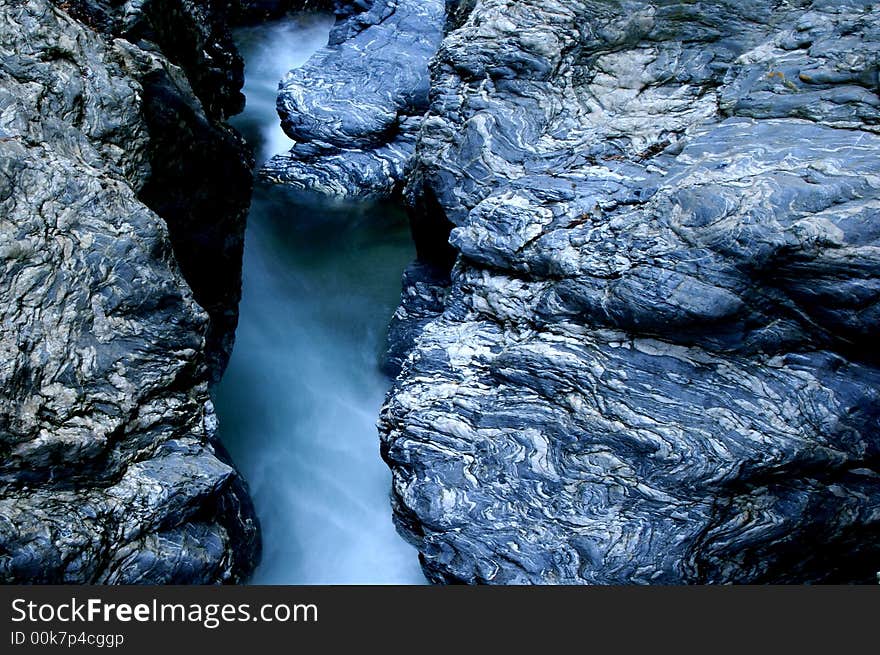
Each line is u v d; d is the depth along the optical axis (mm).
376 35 15359
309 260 11516
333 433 8406
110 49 6383
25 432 4980
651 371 6133
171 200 6891
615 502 5922
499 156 7629
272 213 12852
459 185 7773
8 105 5430
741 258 5680
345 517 7605
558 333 6547
